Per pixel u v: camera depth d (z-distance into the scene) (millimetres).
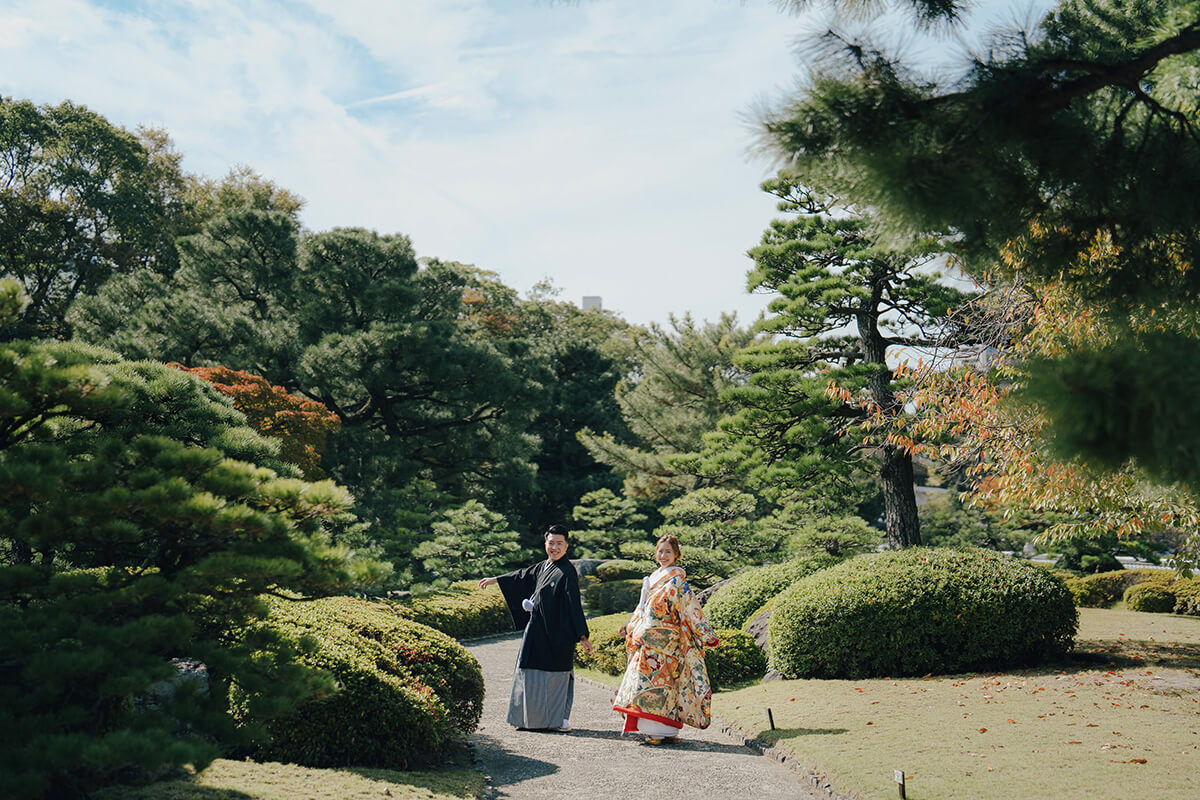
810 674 9188
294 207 37094
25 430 4227
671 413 25016
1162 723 6184
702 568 18188
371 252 26359
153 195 32531
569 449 35625
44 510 3850
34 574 3943
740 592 13203
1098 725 6180
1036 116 2824
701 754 6270
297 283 25969
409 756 5617
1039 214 3074
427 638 7000
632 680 6730
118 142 30531
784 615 9398
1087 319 5133
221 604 4281
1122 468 1941
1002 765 5211
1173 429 1669
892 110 2719
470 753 6172
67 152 29719
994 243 3127
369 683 5520
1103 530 8391
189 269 27469
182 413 5125
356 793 4449
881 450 12891
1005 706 6992
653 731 6609
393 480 25531
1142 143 2984
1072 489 6570
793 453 13781
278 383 24969
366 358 23719
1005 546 22281
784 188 13820
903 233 3021
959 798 4613
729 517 19141
